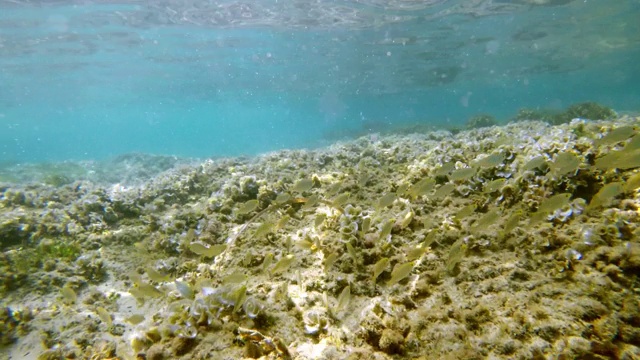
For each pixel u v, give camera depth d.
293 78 18.50
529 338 1.37
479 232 1.98
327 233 2.34
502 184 2.13
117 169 10.33
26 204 3.51
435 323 1.55
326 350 1.51
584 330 1.32
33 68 13.70
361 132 17.03
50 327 2.04
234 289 1.79
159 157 10.86
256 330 1.61
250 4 8.70
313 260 2.12
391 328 1.55
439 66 17.11
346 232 2.20
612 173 1.96
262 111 42.53
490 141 3.00
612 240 1.62
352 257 2.02
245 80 18.36
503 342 1.37
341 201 2.38
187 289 1.83
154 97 23.25
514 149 2.62
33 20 9.10
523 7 9.70
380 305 1.70
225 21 9.80
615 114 8.34
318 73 17.45
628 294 1.39
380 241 2.09
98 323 2.07
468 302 1.62
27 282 2.40
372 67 16.50
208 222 2.77
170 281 2.20
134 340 1.73
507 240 1.88
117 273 2.58
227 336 1.60
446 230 2.12
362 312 1.73
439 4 9.08
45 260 2.58
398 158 3.62
